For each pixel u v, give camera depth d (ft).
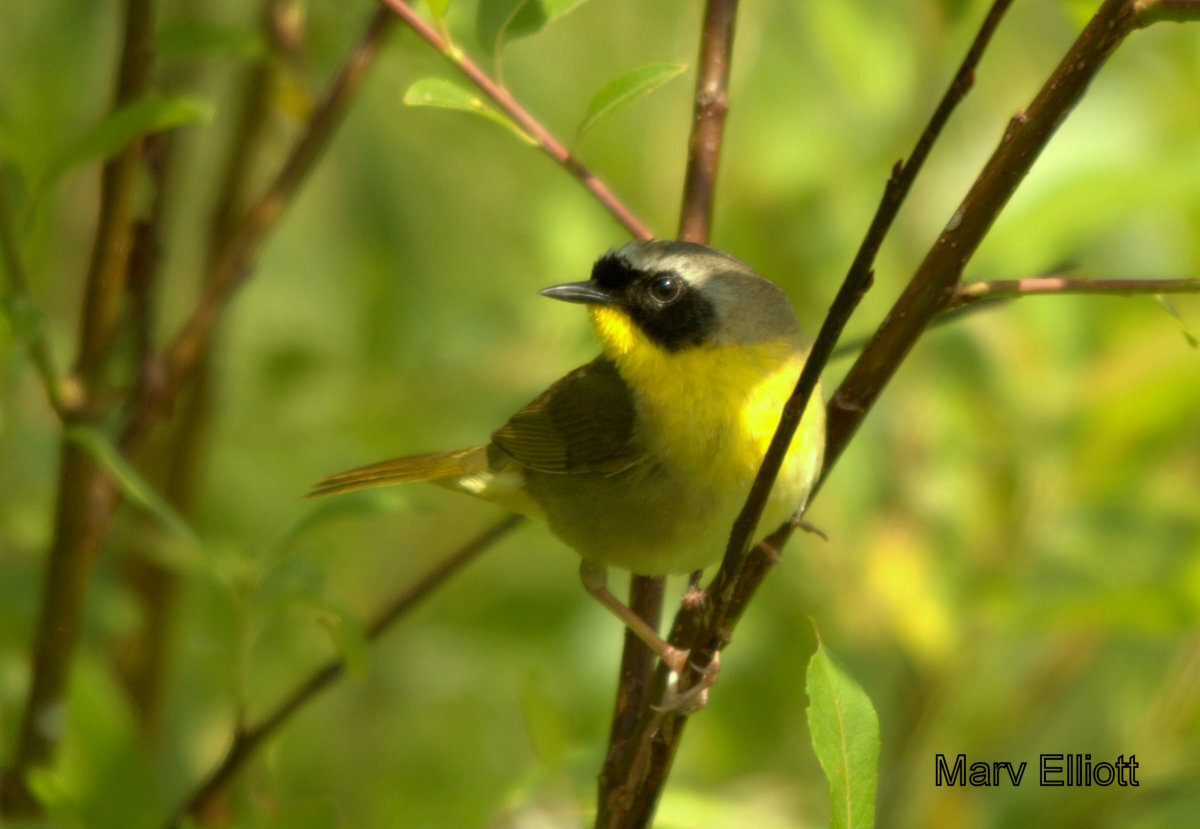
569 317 37.65
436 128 40.34
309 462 39.04
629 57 40.75
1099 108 35.70
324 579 23.86
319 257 44.39
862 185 36.96
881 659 34.09
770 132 38.06
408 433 37.29
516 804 25.61
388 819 34.32
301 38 33.71
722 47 26.66
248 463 38.63
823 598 35.58
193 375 29.35
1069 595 30.53
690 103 39.75
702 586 37.35
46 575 25.44
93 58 36.96
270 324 43.14
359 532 40.11
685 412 27.32
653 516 28.02
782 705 35.19
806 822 32.50
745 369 27.14
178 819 24.73
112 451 23.35
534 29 23.73
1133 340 33.17
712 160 27.02
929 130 15.57
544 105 40.22
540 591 37.35
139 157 26.27
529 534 40.11
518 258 40.37
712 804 29.14
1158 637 32.19
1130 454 32.07
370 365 37.91
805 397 17.44
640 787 20.24
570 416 29.22
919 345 35.06
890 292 36.17
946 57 37.50
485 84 23.79
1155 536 31.09
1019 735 33.94
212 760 36.04
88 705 24.81
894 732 33.12
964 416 33.55
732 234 36.81
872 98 36.47
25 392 35.86
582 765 27.76
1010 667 35.42
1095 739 34.19
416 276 39.22
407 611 27.22
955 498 33.04
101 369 26.13
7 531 31.78
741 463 27.04
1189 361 32.17
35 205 24.08
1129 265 36.29
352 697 38.04
